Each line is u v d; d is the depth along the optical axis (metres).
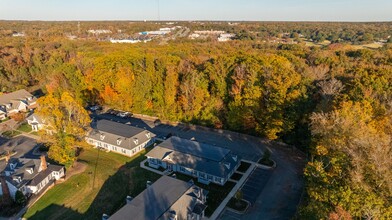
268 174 52.56
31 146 65.69
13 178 46.53
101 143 64.00
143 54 108.69
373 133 38.12
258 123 66.12
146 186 49.03
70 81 89.38
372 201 30.14
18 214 43.12
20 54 140.88
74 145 56.59
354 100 52.97
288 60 90.62
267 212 42.56
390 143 35.44
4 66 119.75
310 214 33.56
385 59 99.25
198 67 88.12
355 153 32.88
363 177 31.73
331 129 40.78
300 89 61.53
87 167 55.72
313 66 85.19
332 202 33.03
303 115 60.34
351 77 70.12
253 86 65.62
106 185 49.78
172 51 132.25
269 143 65.25
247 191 47.56
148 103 81.94
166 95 77.81
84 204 44.97
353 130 38.25
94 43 172.00
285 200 45.16
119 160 58.72
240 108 67.50
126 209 37.81
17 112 84.75
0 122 79.81
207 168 50.19
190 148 55.56
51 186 49.38
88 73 90.25
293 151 61.22
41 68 121.69
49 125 53.78
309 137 57.50
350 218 28.94
